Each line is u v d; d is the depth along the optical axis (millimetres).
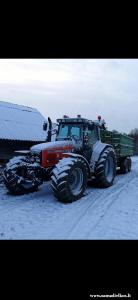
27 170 9383
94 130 10773
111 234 5750
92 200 8758
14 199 8992
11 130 17078
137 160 27609
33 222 6602
